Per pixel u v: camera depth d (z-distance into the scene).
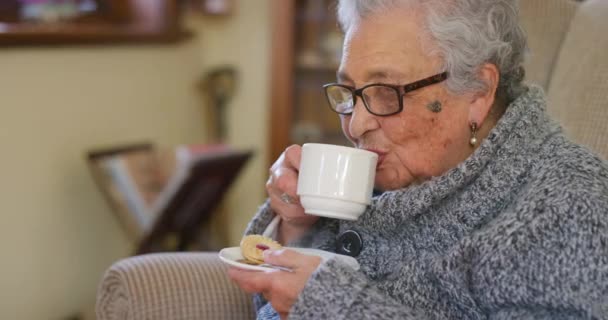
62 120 1.97
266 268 0.92
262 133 2.67
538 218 0.84
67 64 1.97
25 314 1.90
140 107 2.31
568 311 0.81
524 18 1.33
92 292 2.13
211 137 2.73
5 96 1.78
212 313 1.19
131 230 2.06
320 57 2.35
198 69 2.64
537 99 0.97
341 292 0.85
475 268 0.87
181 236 2.16
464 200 0.94
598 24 1.25
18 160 1.83
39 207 1.91
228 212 2.75
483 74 0.94
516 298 0.83
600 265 0.79
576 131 1.21
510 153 0.93
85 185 2.07
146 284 1.17
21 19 2.01
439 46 0.91
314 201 0.91
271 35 2.33
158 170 2.09
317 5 2.32
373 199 1.01
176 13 2.39
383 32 0.92
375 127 0.95
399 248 1.01
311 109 2.40
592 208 0.82
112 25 2.30
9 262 1.83
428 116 0.94
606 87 1.19
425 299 0.92
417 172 0.97
